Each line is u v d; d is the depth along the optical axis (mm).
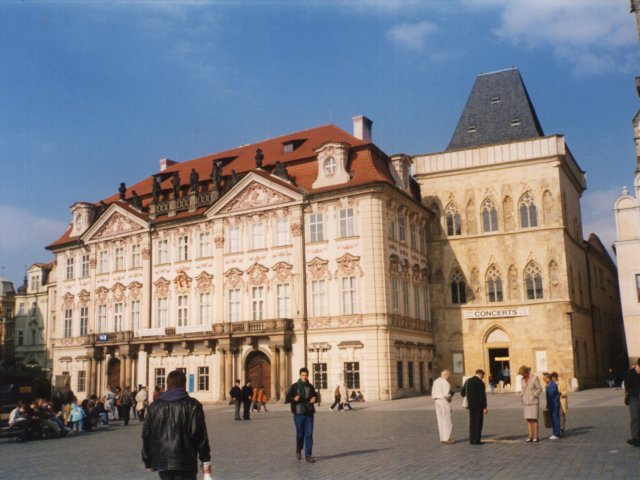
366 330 61344
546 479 16375
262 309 67188
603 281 93750
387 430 31844
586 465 18375
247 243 69125
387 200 64938
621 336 106688
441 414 25109
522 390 24922
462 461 20000
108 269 80750
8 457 26609
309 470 19453
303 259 65438
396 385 61594
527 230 71000
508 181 72500
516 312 70375
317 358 63250
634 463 18484
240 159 77625
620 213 69375
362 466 19828
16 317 123812
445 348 72938
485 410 24562
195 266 72625
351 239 63375
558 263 69438
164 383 72500
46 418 36188
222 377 67188
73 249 85438
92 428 42062
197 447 11203
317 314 64375
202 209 73562
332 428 34375
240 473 19219
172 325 73500
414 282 70062
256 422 41656
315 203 65625
